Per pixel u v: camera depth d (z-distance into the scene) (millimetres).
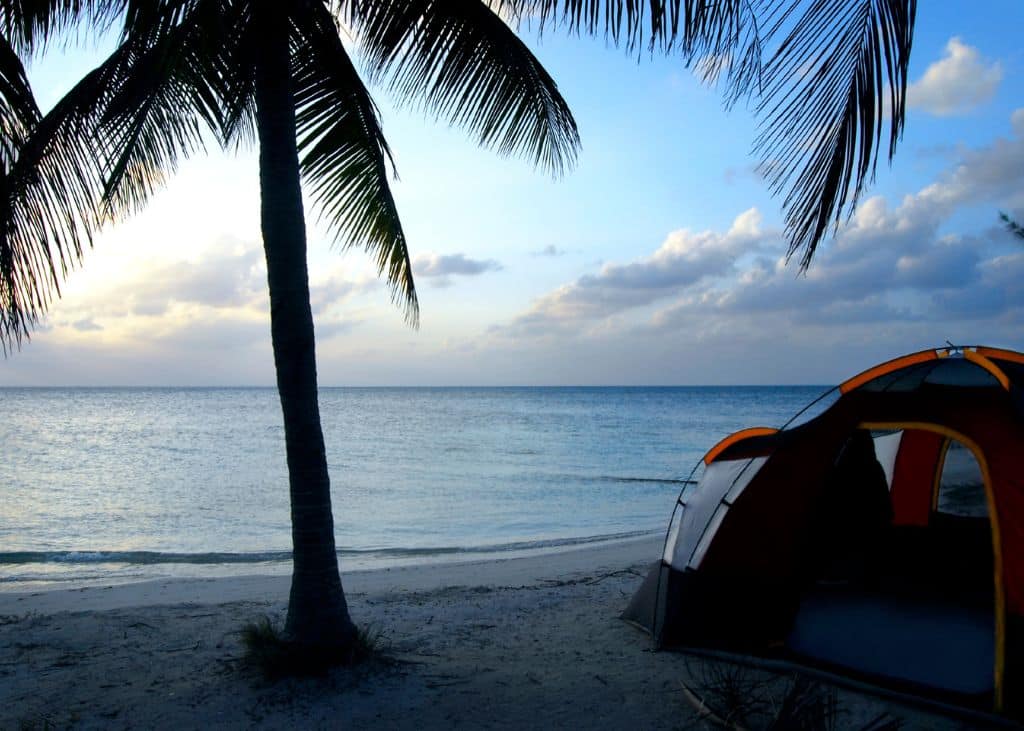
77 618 7094
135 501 19297
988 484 4879
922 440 7242
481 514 17750
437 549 13539
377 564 12016
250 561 12375
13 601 8789
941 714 4562
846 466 7078
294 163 5008
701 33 3238
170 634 6461
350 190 6211
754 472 5980
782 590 5828
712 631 5859
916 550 7039
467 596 8258
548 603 7660
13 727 4484
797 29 2727
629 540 13969
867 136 2740
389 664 5320
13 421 59594
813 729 3992
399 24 5262
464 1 5352
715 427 51062
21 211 4414
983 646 5414
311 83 5773
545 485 22766
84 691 5020
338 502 19531
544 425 54062
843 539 7074
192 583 9992
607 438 41594
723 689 4688
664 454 32562
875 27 2691
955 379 5418
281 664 5035
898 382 5664
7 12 4301
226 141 6551
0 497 20016
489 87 5777
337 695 4805
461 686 5051
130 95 4594
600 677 5277
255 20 4918
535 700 4844
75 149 4645
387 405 100500
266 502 19125
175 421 59500
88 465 27641
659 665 5551
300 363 5004
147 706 4719
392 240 6418
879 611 6207
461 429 50156
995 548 4738
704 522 6195
